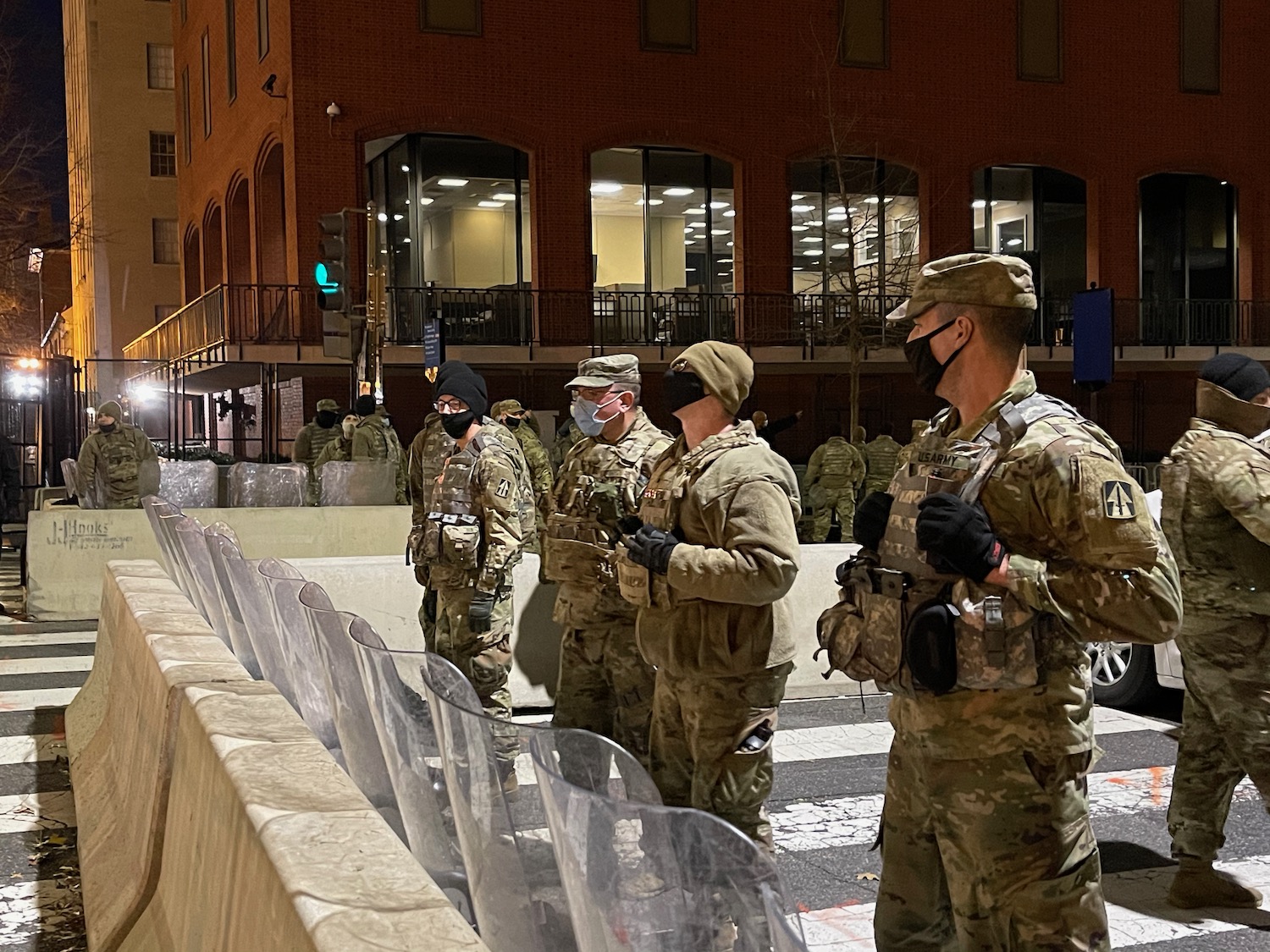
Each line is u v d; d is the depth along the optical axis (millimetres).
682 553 3838
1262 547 4535
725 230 28859
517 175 27203
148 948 3559
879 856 5359
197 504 14039
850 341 25266
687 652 3924
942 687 2779
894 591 2930
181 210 39344
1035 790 2764
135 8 47531
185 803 3404
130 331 47312
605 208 27953
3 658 10203
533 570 8523
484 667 5867
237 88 30250
